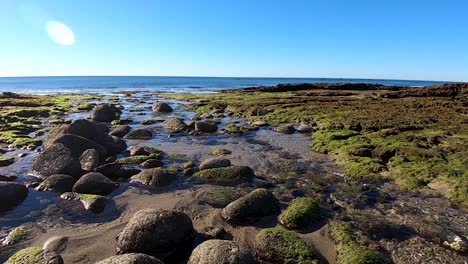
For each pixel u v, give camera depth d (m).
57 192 14.71
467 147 20.17
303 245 9.88
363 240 10.83
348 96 58.25
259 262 9.64
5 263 9.09
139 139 26.52
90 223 12.13
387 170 17.50
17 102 48.38
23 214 12.77
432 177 16.00
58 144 17.86
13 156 20.73
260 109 41.34
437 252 10.20
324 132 26.98
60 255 9.83
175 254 9.95
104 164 18.36
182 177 16.91
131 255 8.22
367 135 25.09
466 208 13.18
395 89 79.69
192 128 31.03
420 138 22.61
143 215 10.30
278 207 12.98
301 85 85.50
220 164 17.95
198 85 168.12
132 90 112.06
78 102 57.12
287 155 21.50
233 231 11.47
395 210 13.09
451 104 39.25
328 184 16.03
